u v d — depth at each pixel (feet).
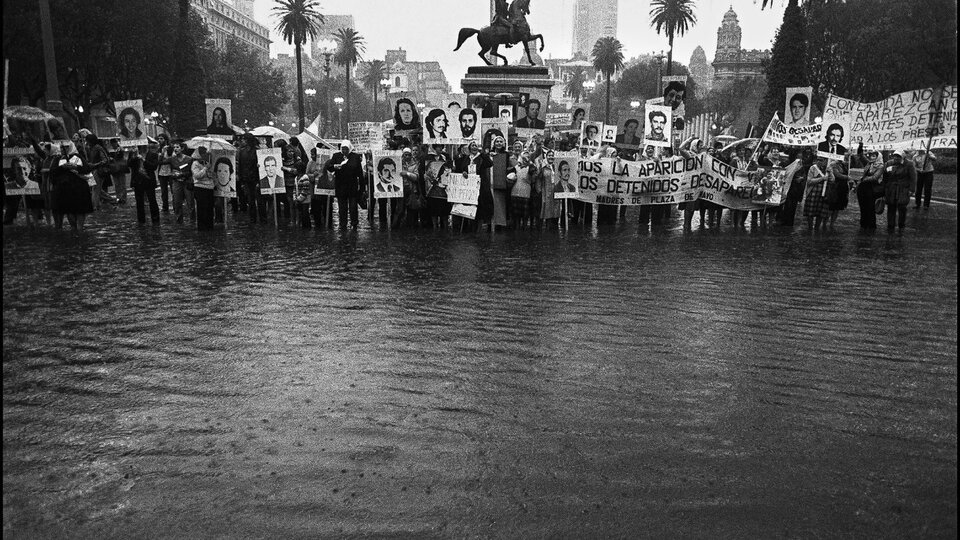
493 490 13.73
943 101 61.05
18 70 134.21
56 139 63.05
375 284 33.32
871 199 56.44
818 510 13.05
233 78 226.79
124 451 15.42
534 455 15.25
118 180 75.00
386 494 13.55
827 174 55.98
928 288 33.22
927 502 13.37
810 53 176.14
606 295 31.07
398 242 47.73
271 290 31.89
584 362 21.62
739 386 19.61
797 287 33.22
